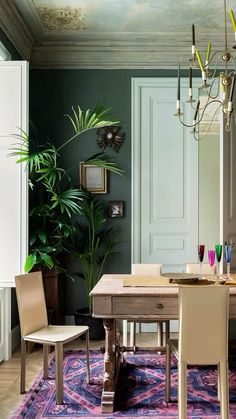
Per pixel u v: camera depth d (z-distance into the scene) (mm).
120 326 4906
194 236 4898
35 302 3176
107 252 4758
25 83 3717
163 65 4926
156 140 4918
